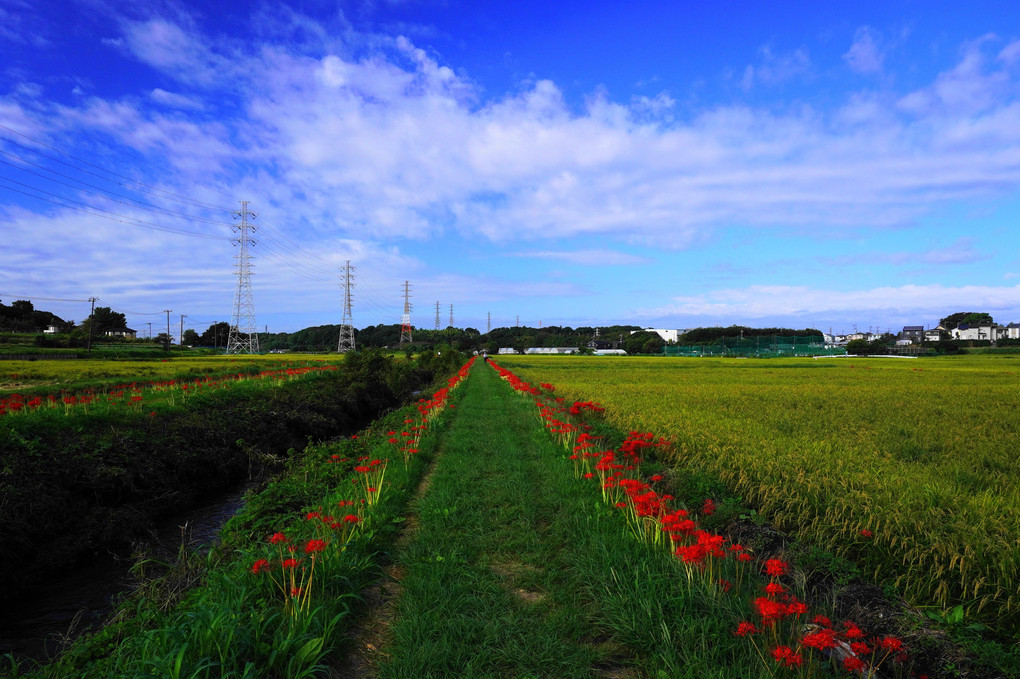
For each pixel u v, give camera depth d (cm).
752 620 421
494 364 6706
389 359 3028
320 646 370
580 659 393
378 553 594
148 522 905
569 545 617
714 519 699
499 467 1021
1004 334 14288
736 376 4178
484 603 478
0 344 7081
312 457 1150
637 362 7781
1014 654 387
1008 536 545
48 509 777
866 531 555
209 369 3644
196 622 365
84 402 1369
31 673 412
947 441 1148
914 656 401
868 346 11962
